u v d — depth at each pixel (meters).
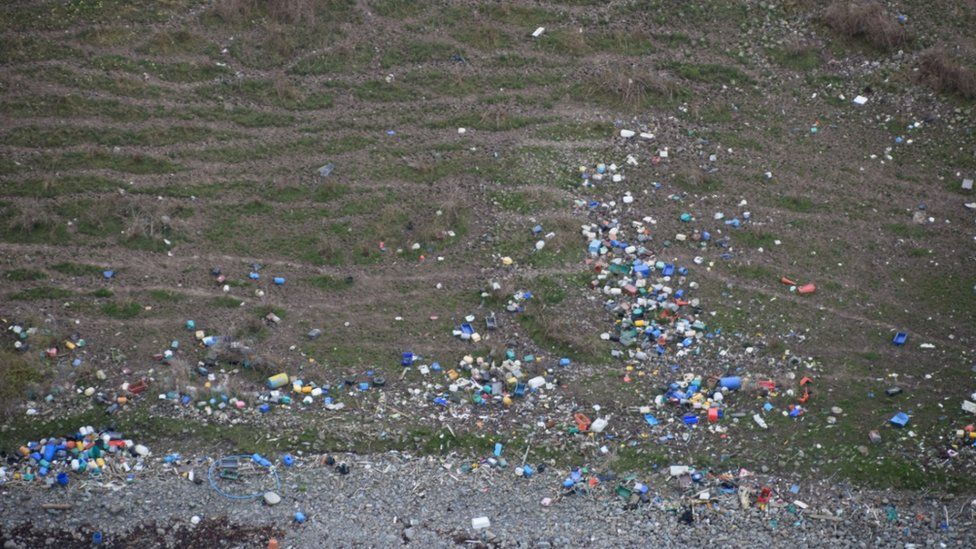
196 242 18.36
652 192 19.17
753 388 16.05
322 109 20.55
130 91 20.50
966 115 20.23
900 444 15.27
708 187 19.23
